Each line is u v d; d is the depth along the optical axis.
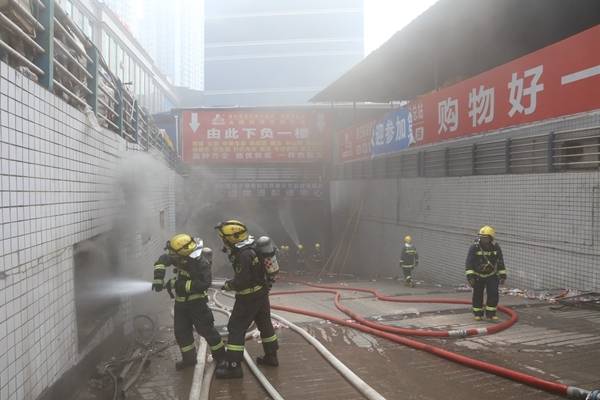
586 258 8.70
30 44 4.08
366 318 7.42
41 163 4.02
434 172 14.75
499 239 11.23
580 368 4.84
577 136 9.06
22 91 3.64
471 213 12.43
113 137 7.20
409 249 13.21
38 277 3.87
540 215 9.88
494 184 11.44
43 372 3.90
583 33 8.87
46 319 4.02
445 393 4.28
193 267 5.09
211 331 5.08
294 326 6.76
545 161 9.89
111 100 7.74
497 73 11.49
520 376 4.47
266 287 4.96
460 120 13.18
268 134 26.11
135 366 5.43
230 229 4.89
